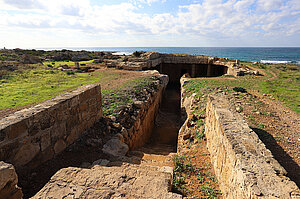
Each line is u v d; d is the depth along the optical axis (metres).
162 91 24.05
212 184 6.07
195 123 11.03
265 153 4.58
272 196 3.34
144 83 18.67
